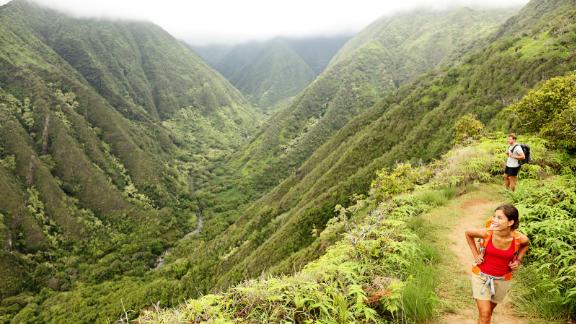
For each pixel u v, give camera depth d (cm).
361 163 8669
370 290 566
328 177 8919
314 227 5428
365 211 2319
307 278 570
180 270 9256
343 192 6278
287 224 6391
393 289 536
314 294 516
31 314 8394
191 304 500
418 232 898
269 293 520
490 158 1533
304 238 5612
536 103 1856
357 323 485
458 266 694
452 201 1194
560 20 7238
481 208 1087
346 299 525
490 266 450
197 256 10156
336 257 694
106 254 12150
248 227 9869
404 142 7388
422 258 704
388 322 508
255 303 510
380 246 702
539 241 745
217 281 6775
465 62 9350
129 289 8544
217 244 10281
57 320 7794
